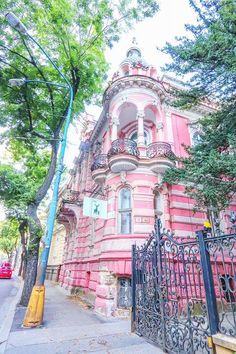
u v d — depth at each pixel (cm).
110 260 925
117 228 996
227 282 353
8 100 1075
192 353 391
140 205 995
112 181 1089
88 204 962
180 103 810
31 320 629
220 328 351
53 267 2578
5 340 513
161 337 471
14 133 1155
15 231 3164
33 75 1052
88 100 1235
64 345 486
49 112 1127
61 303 1070
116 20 1101
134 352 445
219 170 670
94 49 1101
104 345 486
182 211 1092
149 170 1066
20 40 988
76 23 1050
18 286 1783
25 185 1104
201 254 401
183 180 825
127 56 1498
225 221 1116
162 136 1209
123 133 1338
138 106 1178
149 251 576
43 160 1546
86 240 1452
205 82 740
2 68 1027
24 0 909
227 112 768
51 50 1047
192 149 813
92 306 1008
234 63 589
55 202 745
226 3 618
